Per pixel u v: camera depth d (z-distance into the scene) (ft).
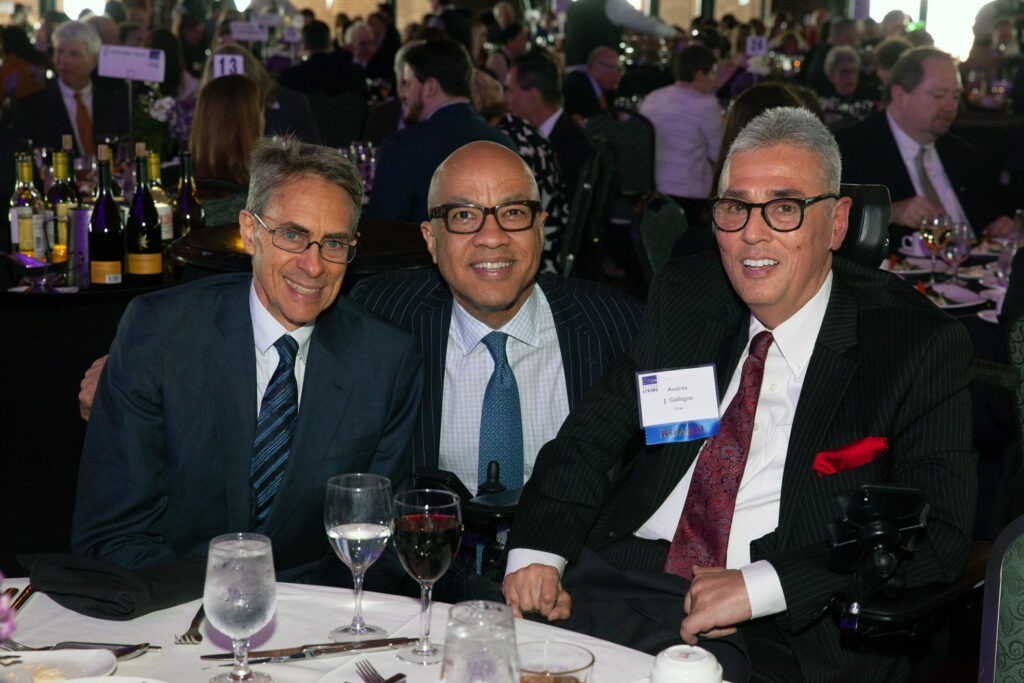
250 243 5.90
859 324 5.76
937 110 13.17
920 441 5.50
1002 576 4.92
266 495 5.82
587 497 6.11
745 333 6.12
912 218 12.71
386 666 3.97
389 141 12.42
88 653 3.86
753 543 5.64
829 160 5.64
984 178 13.85
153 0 35.27
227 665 3.98
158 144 15.43
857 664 5.29
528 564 5.78
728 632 5.12
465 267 6.36
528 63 17.44
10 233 10.39
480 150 6.40
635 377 6.19
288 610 4.52
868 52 32.01
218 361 5.85
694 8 54.39
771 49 34.30
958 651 8.29
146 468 5.75
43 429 9.30
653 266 11.35
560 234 13.51
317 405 5.90
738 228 5.64
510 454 6.60
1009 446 7.22
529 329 6.70
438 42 12.84
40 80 22.29
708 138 20.30
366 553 4.26
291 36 32.22
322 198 5.73
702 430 5.89
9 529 9.32
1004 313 6.71
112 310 9.49
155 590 4.37
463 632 3.18
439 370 6.66
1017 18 31.68
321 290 5.83
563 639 4.25
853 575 4.67
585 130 20.39
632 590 5.54
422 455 6.68
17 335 9.12
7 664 3.76
